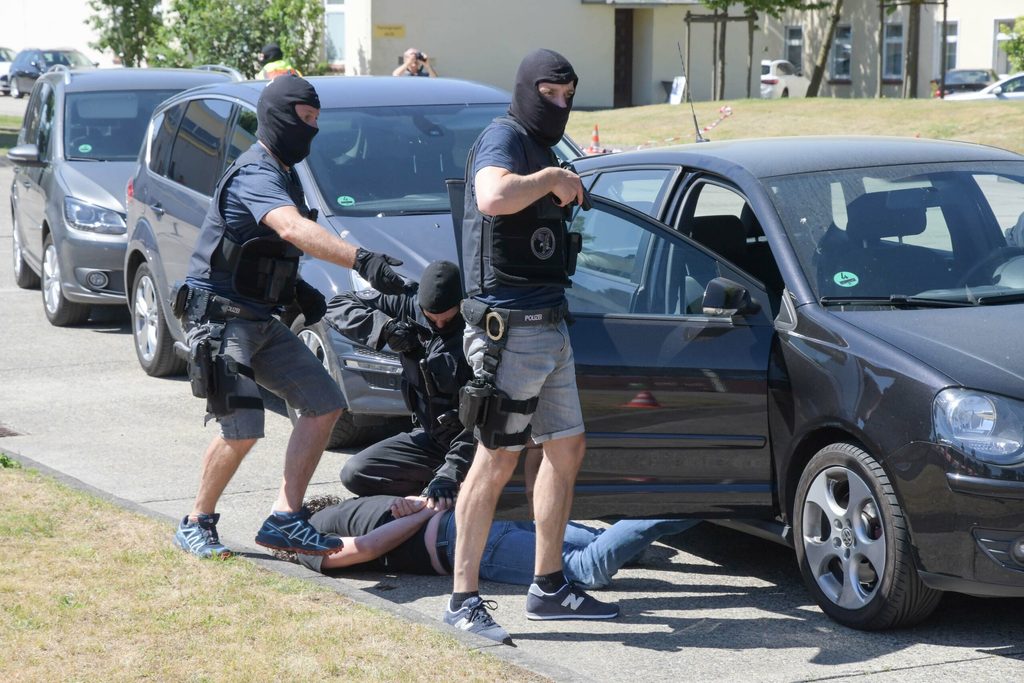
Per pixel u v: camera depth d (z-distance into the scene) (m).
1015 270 6.39
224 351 6.14
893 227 6.46
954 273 6.30
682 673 5.30
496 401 5.28
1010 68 48.34
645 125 36.06
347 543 6.44
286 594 5.65
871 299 6.05
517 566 6.40
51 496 7.07
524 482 6.24
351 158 9.27
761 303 6.17
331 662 4.86
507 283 5.22
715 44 41.53
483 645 5.11
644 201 7.33
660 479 6.21
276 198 5.88
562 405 5.49
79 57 57.28
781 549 7.01
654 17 47.94
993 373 5.36
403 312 6.38
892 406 5.46
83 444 9.13
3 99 56.78
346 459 8.73
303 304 6.49
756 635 5.73
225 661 4.86
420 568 6.50
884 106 35.19
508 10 45.69
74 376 11.29
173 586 5.70
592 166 7.81
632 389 6.17
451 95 10.27
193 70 15.49
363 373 8.02
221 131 10.14
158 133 11.21
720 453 6.11
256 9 33.25
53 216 12.81
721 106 38.31
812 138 7.53
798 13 54.78
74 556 6.06
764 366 6.02
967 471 5.21
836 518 5.77
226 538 6.89
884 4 41.91
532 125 5.23
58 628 5.16
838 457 5.70
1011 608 6.02
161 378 11.22
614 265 6.51
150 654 4.92
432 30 44.75
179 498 7.84
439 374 6.29
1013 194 6.82
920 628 5.78
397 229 8.52
